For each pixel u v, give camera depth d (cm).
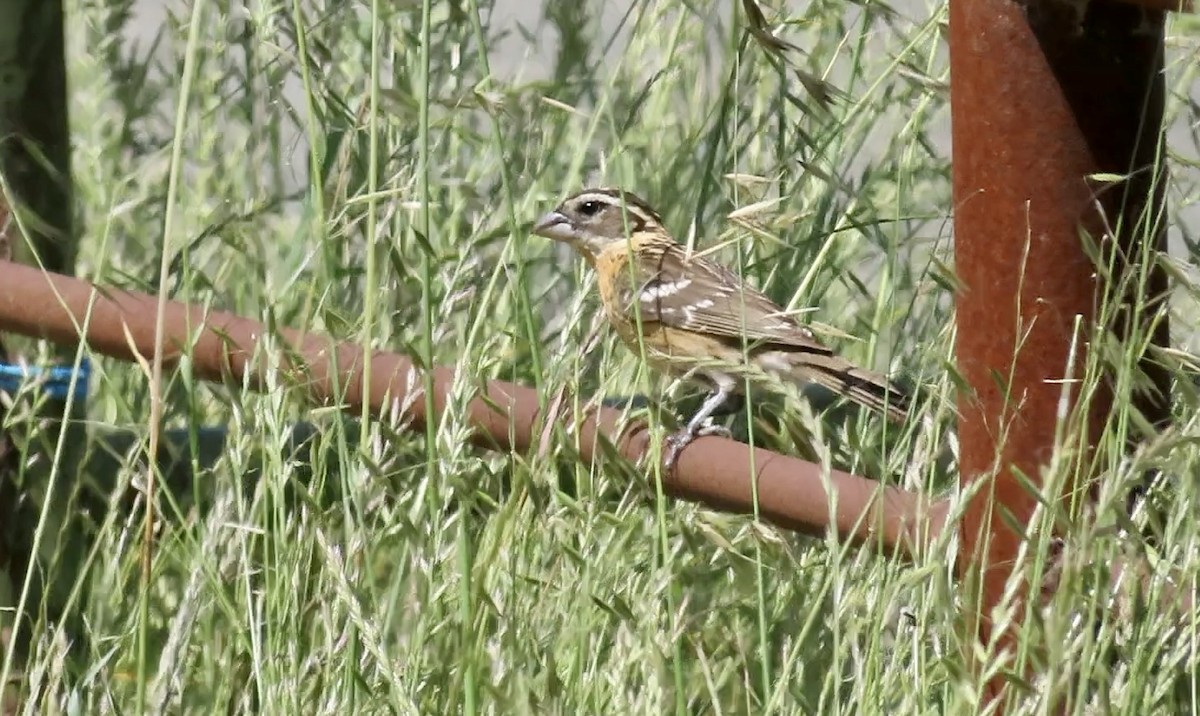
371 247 648
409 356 668
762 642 624
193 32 641
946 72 962
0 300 732
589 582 637
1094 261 574
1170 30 730
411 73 922
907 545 610
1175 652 594
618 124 999
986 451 625
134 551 735
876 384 874
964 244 621
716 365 659
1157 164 584
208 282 799
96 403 867
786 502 662
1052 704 563
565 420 682
